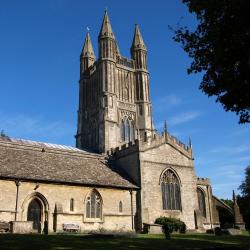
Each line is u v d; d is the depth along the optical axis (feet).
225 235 131.64
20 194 130.41
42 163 151.02
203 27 68.08
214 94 71.15
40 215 134.72
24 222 117.29
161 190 165.07
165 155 172.35
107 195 151.53
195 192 176.76
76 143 273.54
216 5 62.28
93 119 263.70
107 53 269.85
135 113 272.72
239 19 60.08
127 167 170.81
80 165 162.91
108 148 237.25
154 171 165.58
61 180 140.05
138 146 165.27
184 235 125.08
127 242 87.56
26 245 74.02
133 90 281.33
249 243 99.14
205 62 69.26
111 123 247.70
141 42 298.15
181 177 174.50
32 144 177.37
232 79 65.72
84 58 299.58
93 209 146.72
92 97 274.77
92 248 74.13
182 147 180.55
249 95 65.16
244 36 60.70
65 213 137.49
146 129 266.77
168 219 152.56
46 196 136.26
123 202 154.71
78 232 132.36
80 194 144.56
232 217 213.46
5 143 156.04
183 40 71.31
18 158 147.95
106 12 286.05
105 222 147.23
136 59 292.81
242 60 63.05
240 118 71.00
